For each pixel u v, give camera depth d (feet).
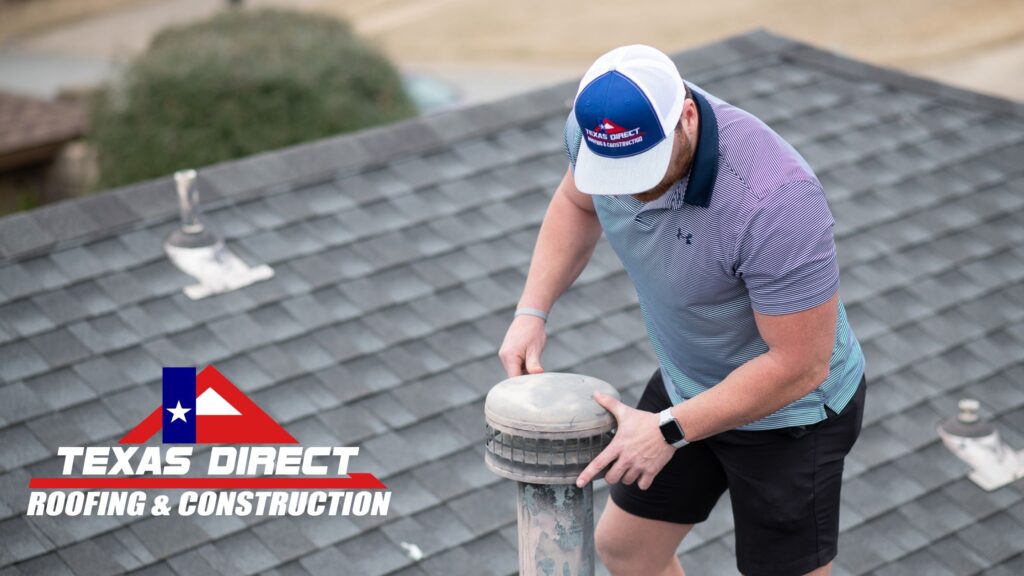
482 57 103.19
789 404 8.47
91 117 51.52
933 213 20.56
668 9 113.29
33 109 61.67
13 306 16.25
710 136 7.73
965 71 88.02
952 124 23.27
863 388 9.45
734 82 23.82
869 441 15.69
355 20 121.90
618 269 18.69
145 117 48.06
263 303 16.85
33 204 57.47
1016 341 17.80
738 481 9.40
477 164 20.43
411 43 110.73
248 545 13.24
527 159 20.67
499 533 13.78
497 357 16.46
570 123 8.93
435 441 14.98
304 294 17.13
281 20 53.01
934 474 15.16
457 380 15.97
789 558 9.42
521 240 18.78
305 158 19.83
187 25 53.52
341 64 49.60
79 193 57.98
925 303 18.39
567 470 7.61
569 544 7.87
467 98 75.05
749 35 25.27
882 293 18.51
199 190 18.76
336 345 16.30
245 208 18.75
